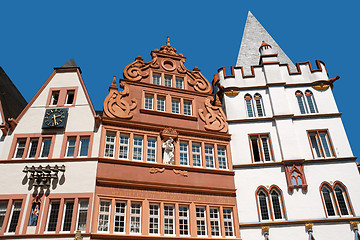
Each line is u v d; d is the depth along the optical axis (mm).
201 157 24734
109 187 21000
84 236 18984
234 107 27766
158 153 23656
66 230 19469
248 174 24438
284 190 23562
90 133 22875
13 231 19328
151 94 26531
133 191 21406
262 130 26391
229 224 22594
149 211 21281
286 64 29531
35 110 23859
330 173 23953
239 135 26281
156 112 25453
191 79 28938
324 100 27438
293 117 26609
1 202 20297
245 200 23375
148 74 27719
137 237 19812
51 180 20828
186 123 25875
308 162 24469
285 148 25016
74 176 21047
